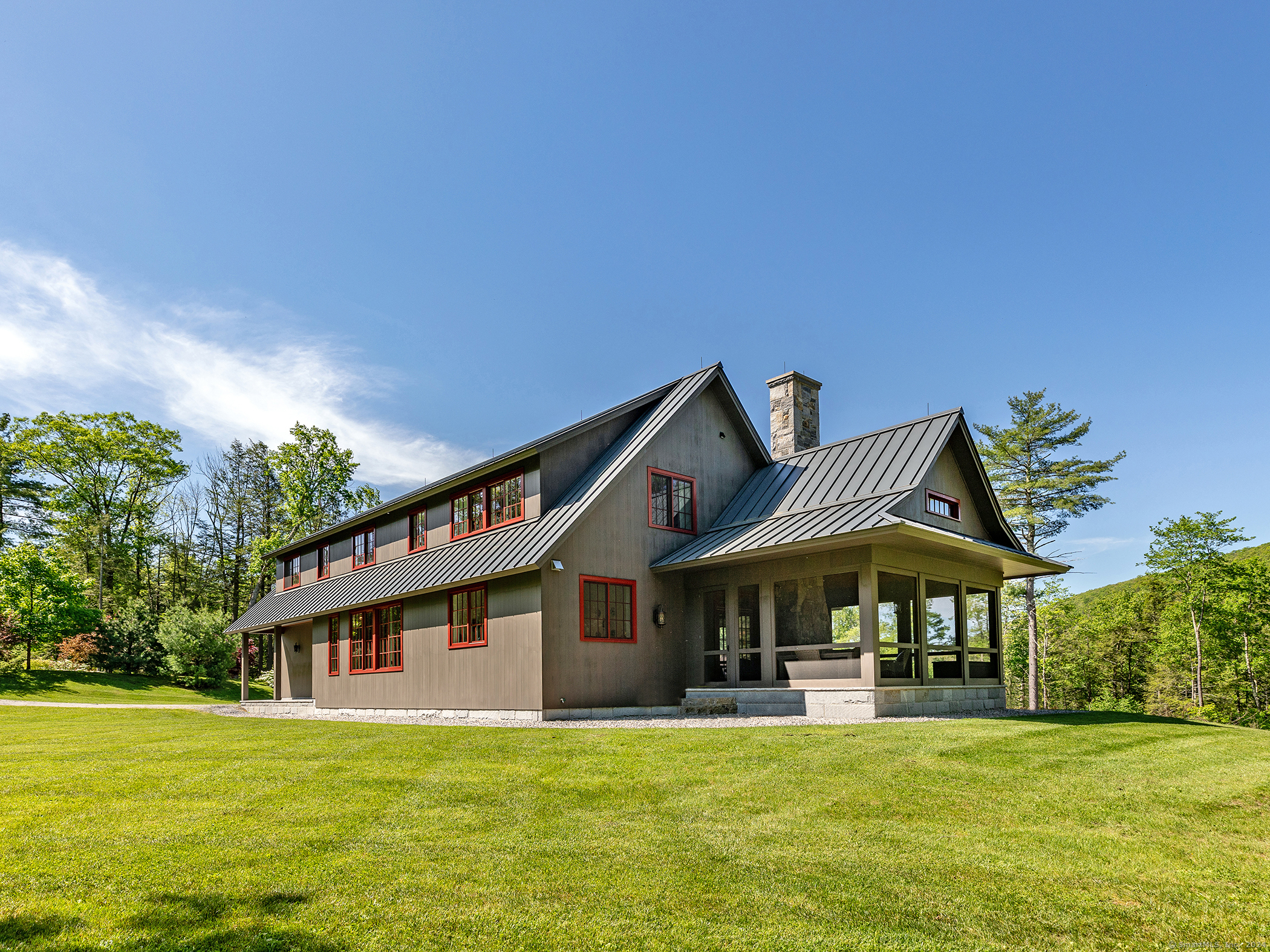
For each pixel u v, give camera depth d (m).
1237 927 4.30
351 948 3.72
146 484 48.25
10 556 32.56
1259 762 8.66
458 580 15.30
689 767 7.95
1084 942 4.08
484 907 4.28
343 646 20.33
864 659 13.21
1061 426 36.59
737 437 18.62
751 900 4.49
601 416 17.05
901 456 15.23
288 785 7.32
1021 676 41.97
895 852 5.39
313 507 43.31
